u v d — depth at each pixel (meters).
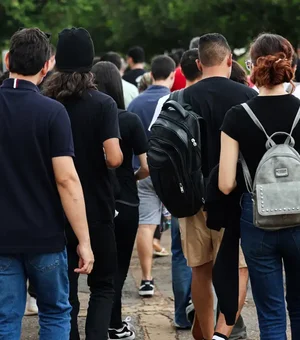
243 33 29.59
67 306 5.15
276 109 5.28
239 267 6.32
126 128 6.85
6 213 4.93
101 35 38.47
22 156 4.95
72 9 22.12
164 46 36.56
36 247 4.93
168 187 6.11
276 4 27.67
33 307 8.14
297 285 5.42
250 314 8.06
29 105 4.99
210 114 6.25
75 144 5.93
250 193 5.36
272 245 5.30
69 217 5.05
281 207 5.18
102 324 6.07
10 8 21.03
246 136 5.28
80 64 5.99
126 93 10.80
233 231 5.74
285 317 5.39
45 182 4.98
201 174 6.17
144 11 34.59
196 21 30.58
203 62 6.39
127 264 7.16
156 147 6.10
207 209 5.76
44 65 5.14
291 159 5.22
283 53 5.48
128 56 14.18
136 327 7.69
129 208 6.93
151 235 8.93
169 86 8.88
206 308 6.61
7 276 4.97
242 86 6.34
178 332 7.52
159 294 9.05
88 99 5.95
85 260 5.12
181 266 7.46
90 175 5.97
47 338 5.08
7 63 5.16
